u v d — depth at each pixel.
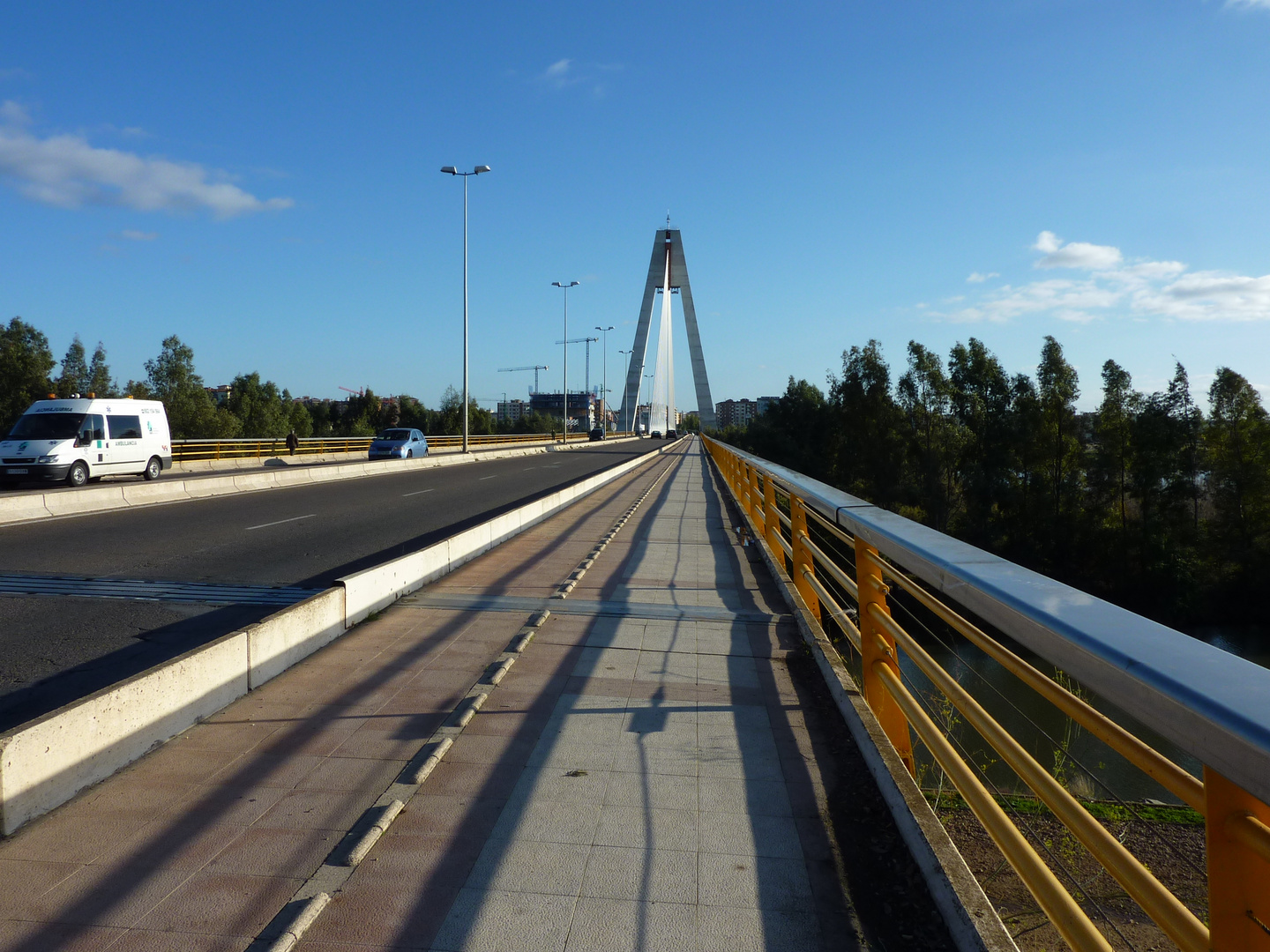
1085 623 1.81
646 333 110.44
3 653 6.45
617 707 4.97
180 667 4.53
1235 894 1.55
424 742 4.39
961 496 53.88
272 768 4.05
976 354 58.09
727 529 13.72
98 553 11.14
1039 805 4.69
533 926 2.78
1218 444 40.81
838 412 72.69
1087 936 2.02
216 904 2.89
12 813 3.40
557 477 28.61
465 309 41.72
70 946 2.65
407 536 13.28
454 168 41.41
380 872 3.11
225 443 38.47
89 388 61.06
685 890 3.00
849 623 5.19
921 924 2.80
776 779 3.98
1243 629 35.69
